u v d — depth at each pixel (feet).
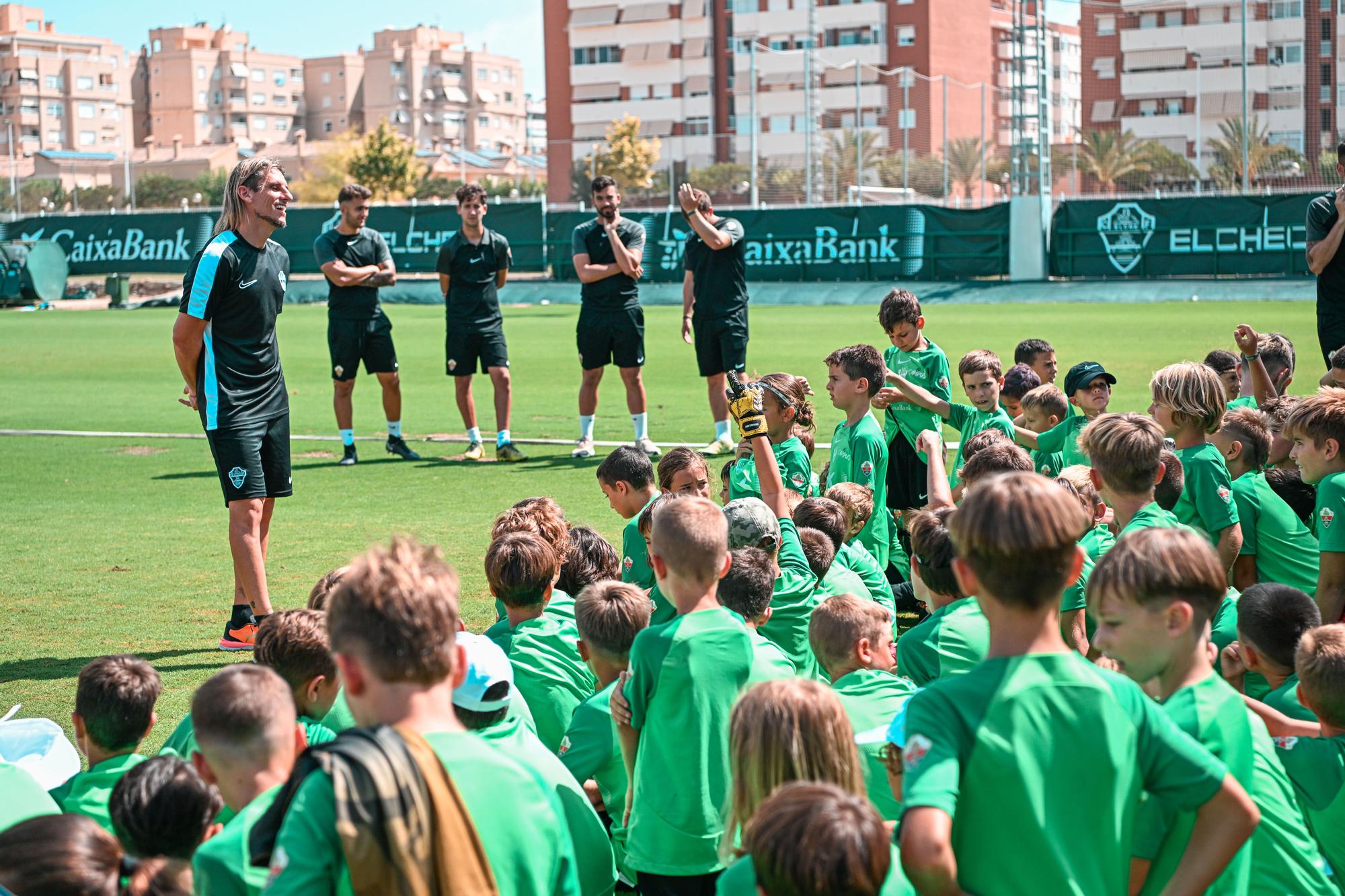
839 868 5.81
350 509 26.58
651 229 120.16
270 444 17.76
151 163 374.63
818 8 252.42
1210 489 14.16
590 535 14.49
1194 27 204.23
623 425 38.70
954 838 6.76
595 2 273.13
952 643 11.14
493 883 6.74
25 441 36.76
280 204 17.72
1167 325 73.10
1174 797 6.91
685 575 9.91
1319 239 23.34
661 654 9.78
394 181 270.46
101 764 9.43
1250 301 94.38
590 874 9.45
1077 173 150.92
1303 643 9.51
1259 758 8.68
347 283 31.17
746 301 31.96
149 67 471.62
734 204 192.65
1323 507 13.41
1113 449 11.98
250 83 467.93
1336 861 9.41
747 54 261.65
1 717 14.40
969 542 6.88
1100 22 211.61
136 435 37.73
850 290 109.70
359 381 53.36
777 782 7.29
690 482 16.24
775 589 12.88
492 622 18.37
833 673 10.93
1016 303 100.99
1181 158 162.30
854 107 252.01
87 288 133.18
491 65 487.61
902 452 21.47
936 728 6.72
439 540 23.43
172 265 128.98
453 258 31.76
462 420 41.11
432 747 6.97
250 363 17.42
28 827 7.03
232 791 8.06
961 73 256.32
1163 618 7.65
